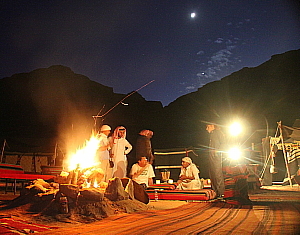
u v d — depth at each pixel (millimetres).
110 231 3234
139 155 8820
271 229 3266
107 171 7312
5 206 4707
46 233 3164
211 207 5477
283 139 13578
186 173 8078
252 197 7293
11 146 15133
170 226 3500
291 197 7180
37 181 5141
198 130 21797
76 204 4270
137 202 5281
